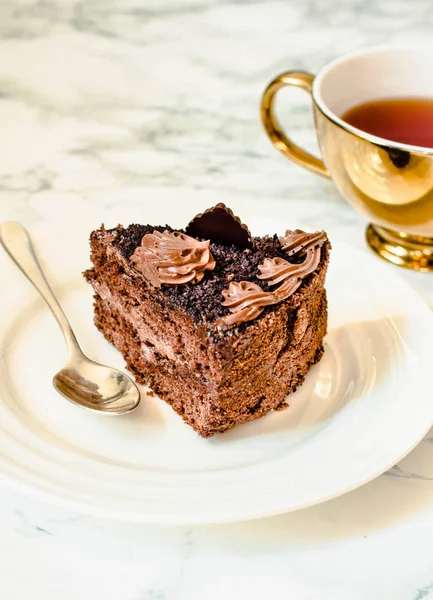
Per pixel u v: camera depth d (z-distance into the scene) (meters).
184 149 0.63
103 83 0.67
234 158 0.62
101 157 0.62
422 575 0.40
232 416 0.45
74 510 0.40
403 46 0.54
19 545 0.41
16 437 0.43
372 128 0.54
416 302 0.49
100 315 0.50
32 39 0.68
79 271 0.52
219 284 0.45
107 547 0.41
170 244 0.46
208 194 0.56
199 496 0.41
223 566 0.40
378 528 0.41
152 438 0.45
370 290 0.50
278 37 0.69
